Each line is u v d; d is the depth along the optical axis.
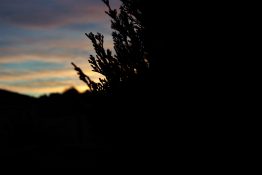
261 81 3.88
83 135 20.94
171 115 4.28
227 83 4.00
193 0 4.27
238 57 3.98
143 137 4.46
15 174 14.54
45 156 16.77
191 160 4.14
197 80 4.17
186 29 4.34
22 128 23.83
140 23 4.75
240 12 3.98
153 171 4.40
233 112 3.94
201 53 4.20
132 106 4.54
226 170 3.94
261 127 3.83
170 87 4.33
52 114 28.77
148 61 4.64
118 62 4.71
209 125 4.05
